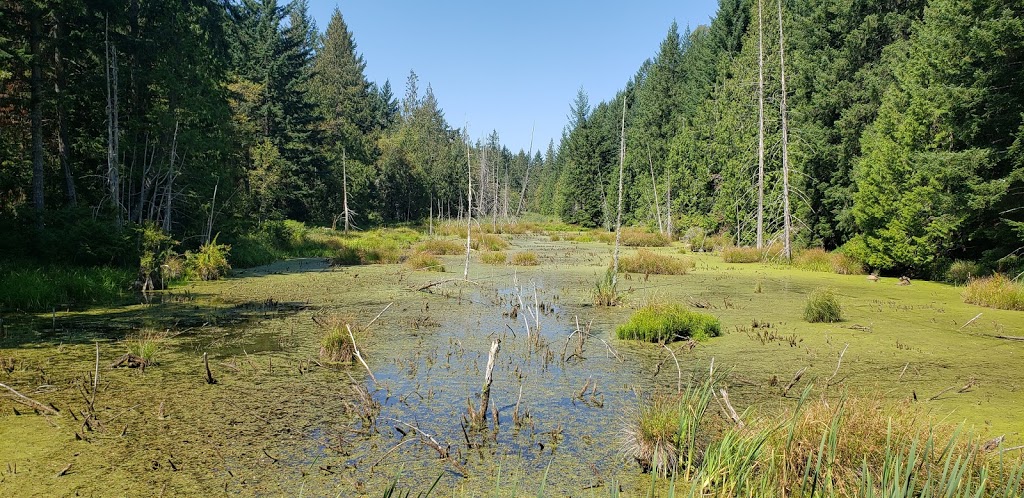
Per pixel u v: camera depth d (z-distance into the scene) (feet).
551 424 19.06
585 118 212.23
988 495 12.91
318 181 152.15
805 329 34.63
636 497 14.12
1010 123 49.11
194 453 16.74
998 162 50.60
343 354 26.94
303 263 78.89
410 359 27.25
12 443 17.25
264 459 16.37
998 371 25.09
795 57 94.79
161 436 17.92
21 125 60.44
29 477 15.15
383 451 16.97
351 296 47.93
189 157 69.67
